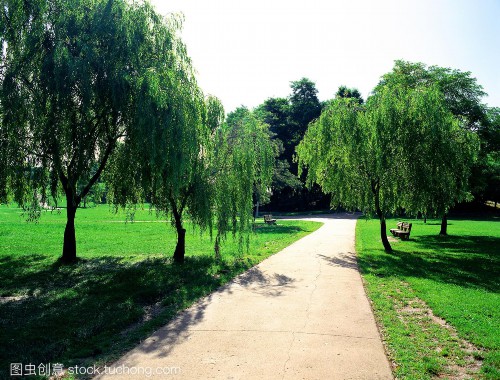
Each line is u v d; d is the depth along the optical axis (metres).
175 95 11.23
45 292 9.34
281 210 58.78
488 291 9.44
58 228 26.22
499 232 26.80
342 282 10.12
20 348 5.75
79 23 11.31
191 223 14.39
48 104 10.98
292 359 5.26
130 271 11.81
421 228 30.58
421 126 14.54
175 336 6.18
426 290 9.32
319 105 54.75
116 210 14.89
